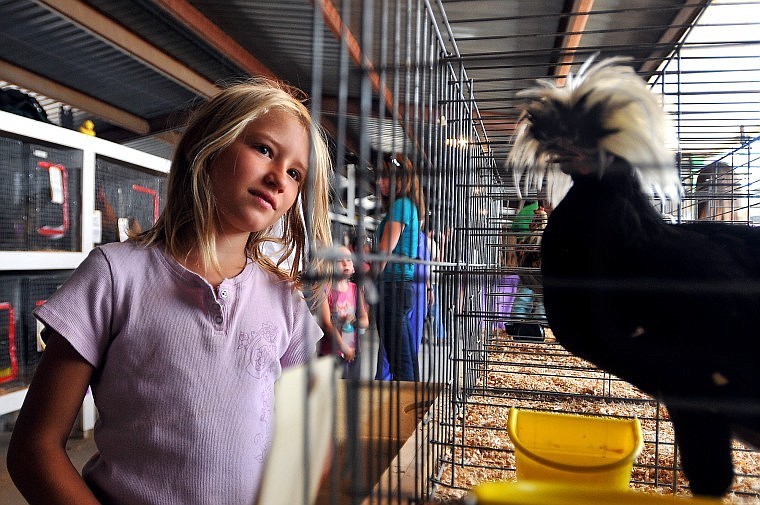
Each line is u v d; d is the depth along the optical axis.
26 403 0.82
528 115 0.69
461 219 1.50
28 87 3.64
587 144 0.61
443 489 1.06
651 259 0.60
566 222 0.63
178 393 0.83
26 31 3.13
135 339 0.84
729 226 0.75
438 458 1.16
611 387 1.79
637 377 0.61
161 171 3.10
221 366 0.86
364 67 0.39
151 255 0.90
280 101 0.92
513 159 0.75
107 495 0.82
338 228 0.41
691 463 0.61
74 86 3.96
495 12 2.71
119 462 0.82
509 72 2.75
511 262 1.60
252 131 0.89
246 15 3.23
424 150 1.00
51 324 0.80
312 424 0.36
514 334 1.96
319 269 0.49
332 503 0.36
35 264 2.25
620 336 0.60
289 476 0.34
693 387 0.57
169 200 0.96
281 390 0.33
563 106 0.63
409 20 0.78
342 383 0.66
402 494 0.79
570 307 0.62
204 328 0.86
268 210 0.90
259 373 0.91
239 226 0.91
